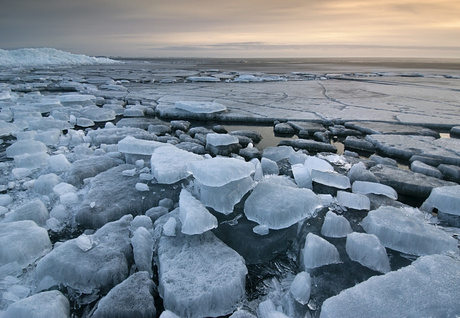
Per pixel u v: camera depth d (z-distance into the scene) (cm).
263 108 636
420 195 263
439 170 313
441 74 1725
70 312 139
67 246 164
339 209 212
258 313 138
